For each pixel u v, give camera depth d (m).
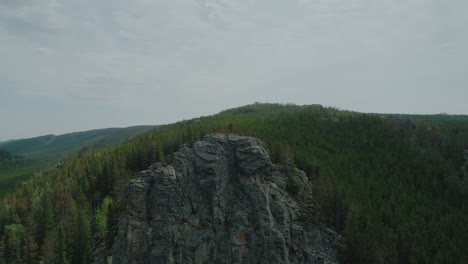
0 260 101.88
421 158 171.25
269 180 114.12
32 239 110.38
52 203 140.12
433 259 104.00
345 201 118.00
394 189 141.75
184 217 93.88
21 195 167.62
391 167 162.00
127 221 91.00
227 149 111.06
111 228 111.50
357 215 111.56
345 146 181.62
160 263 86.06
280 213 103.69
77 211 120.69
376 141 189.12
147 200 93.31
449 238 115.19
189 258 89.75
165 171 96.81
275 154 131.25
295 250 99.62
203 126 167.50
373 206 127.00
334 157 164.75
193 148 108.62
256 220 100.00
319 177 129.62
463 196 144.50
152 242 88.19
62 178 173.00
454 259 105.38
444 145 193.12
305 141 179.00
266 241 96.81
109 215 112.44
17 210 145.50
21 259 106.50
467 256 107.44
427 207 132.38
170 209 91.94
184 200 96.06
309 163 144.38
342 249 104.19
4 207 149.12
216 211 98.62
